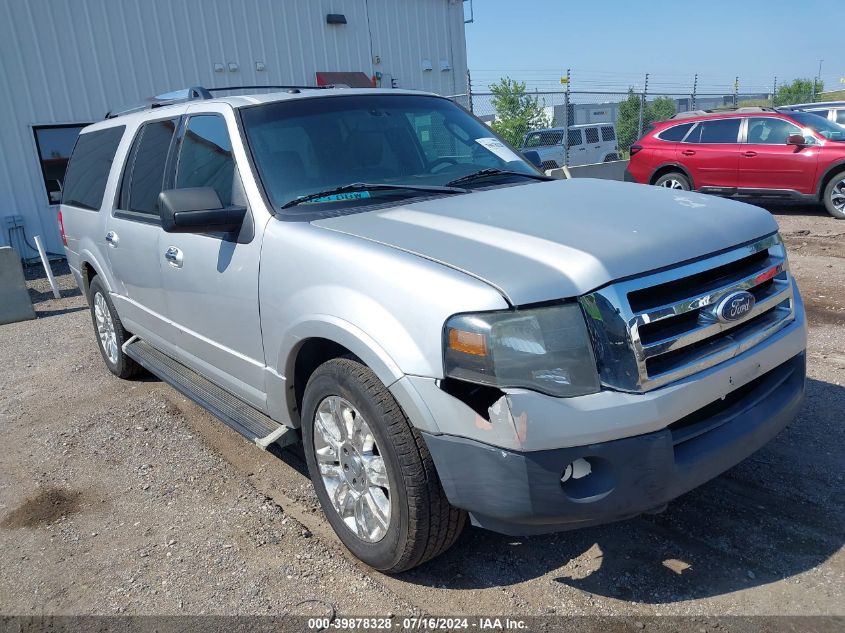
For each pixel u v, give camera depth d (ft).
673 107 71.61
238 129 11.90
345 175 11.78
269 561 10.47
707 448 8.52
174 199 10.53
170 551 10.93
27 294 29.07
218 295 11.94
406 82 61.93
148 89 46.62
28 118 42.34
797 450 12.44
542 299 7.77
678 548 10.03
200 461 14.07
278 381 10.84
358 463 9.67
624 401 7.75
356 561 10.34
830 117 46.57
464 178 12.28
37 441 15.71
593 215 9.58
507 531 8.32
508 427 7.70
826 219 37.47
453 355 7.97
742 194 40.14
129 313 16.49
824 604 8.69
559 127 70.44
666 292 8.39
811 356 16.85
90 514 12.31
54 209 43.98
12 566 10.93
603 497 7.89
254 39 51.49
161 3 46.78
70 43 43.34
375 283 8.82
